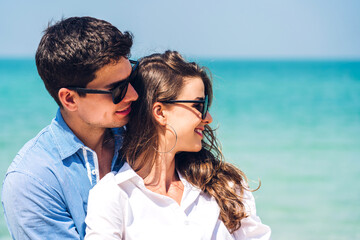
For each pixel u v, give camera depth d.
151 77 2.37
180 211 2.30
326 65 97.38
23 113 20.70
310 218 8.40
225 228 2.39
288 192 10.13
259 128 19.66
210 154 2.60
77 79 2.37
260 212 8.80
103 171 2.62
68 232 2.35
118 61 2.35
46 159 2.42
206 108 2.38
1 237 7.20
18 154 2.52
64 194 2.41
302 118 22.52
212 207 2.40
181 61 2.42
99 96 2.38
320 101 29.47
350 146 15.61
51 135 2.50
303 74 60.06
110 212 2.21
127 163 2.42
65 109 2.49
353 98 30.81
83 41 2.33
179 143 2.38
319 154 14.34
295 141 16.56
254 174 11.79
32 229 2.33
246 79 50.38
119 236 2.22
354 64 102.75
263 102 29.03
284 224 8.12
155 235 2.24
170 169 2.47
